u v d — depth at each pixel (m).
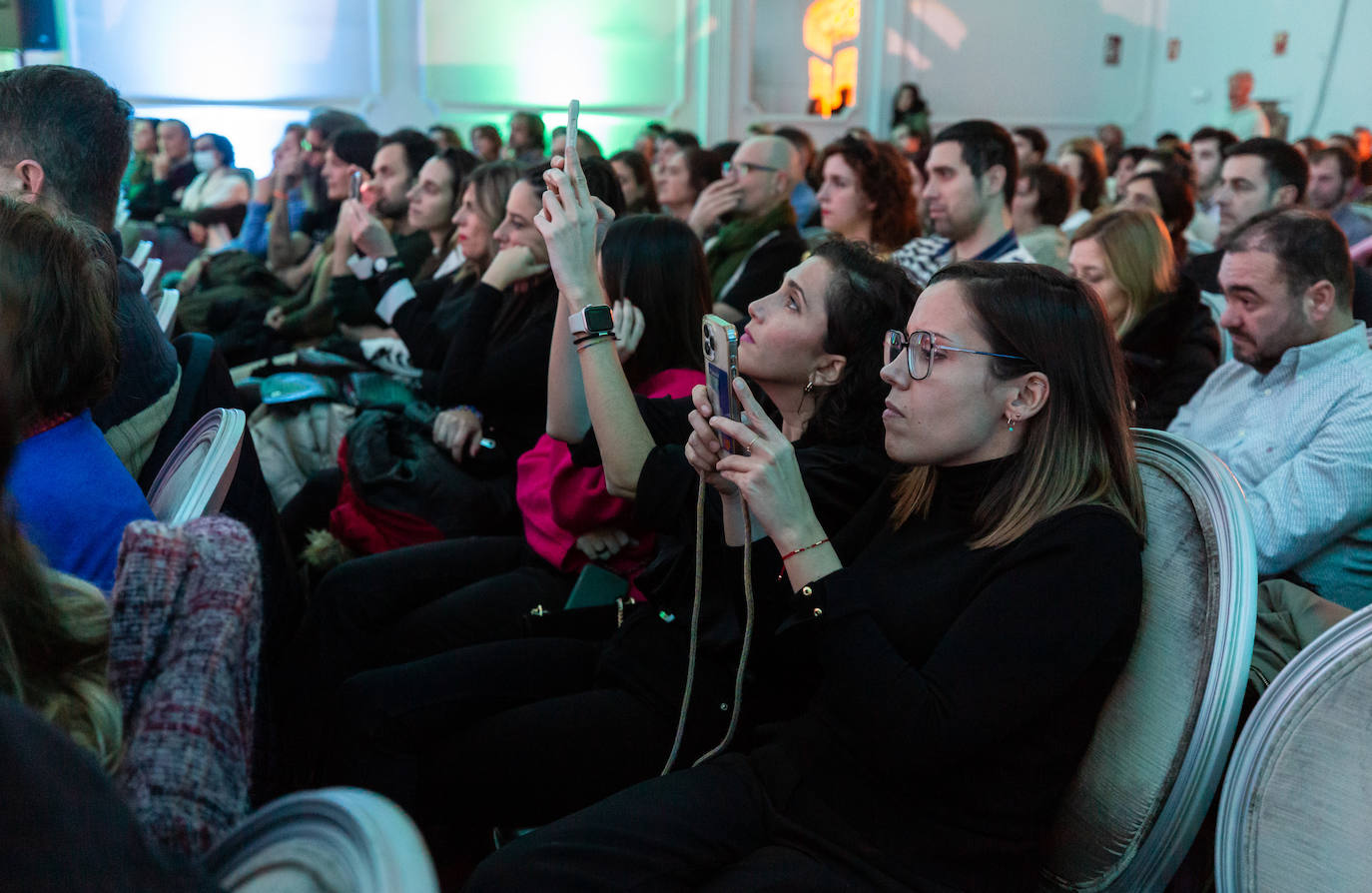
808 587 1.12
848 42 10.42
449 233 3.60
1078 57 11.13
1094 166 5.24
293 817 0.61
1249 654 1.05
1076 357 1.15
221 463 1.26
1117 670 1.11
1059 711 1.09
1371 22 8.54
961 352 1.16
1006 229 3.14
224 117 8.91
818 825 1.13
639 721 1.42
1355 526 1.73
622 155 4.32
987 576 1.12
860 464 1.47
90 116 1.62
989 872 1.10
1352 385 1.78
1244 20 10.01
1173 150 6.21
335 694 1.53
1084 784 1.16
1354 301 2.53
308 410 2.79
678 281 1.81
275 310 3.84
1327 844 0.97
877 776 1.12
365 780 1.45
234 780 0.71
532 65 9.62
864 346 1.48
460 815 1.47
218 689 0.72
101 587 1.10
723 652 1.39
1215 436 2.04
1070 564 1.08
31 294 1.05
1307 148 5.99
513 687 1.51
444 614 1.84
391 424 2.37
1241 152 3.68
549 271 2.21
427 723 1.46
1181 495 1.18
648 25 9.79
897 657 1.08
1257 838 1.02
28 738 0.43
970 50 10.82
